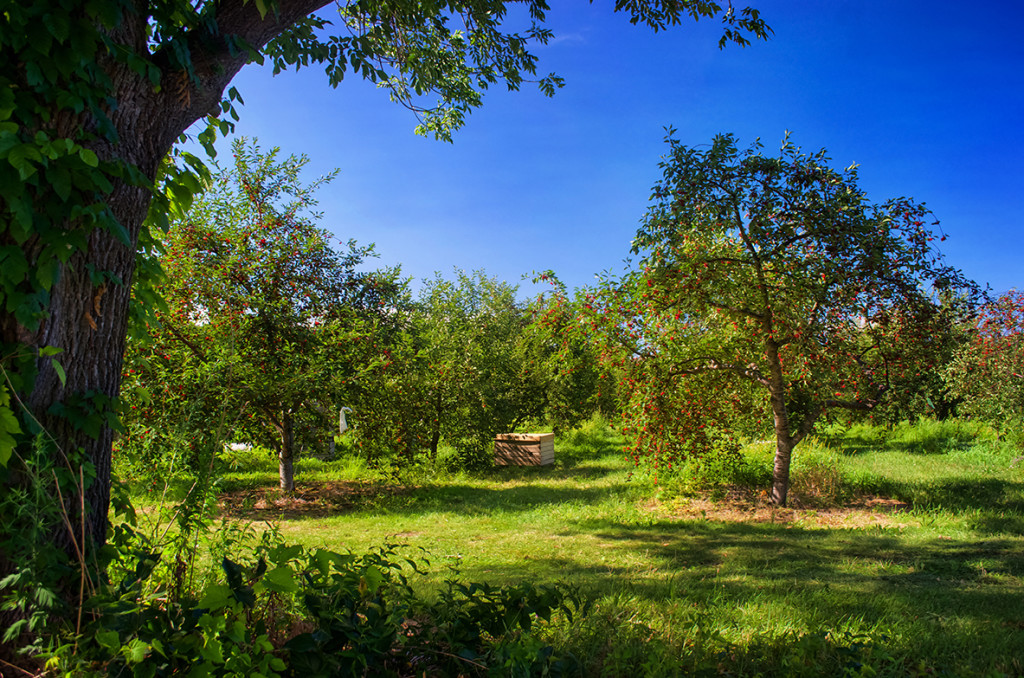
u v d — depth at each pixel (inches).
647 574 274.7
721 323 507.2
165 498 141.3
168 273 422.0
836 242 418.9
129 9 116.0
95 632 94.6
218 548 126.8
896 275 426.0
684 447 500.1
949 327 447.2
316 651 97.5
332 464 747.4
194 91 131.5
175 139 131.5
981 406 592.7
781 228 424.8
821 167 427.8
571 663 116.6
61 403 111.3
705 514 462.9
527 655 104.4
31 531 95.3
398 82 323.0
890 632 153.7
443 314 768.9
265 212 527.2
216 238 483.5
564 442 994.7
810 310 443.2
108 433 121.9
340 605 108.4
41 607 94.7
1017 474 540.1
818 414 484.1
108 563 115.6
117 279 118.0
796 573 275.0
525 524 434.6
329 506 516.7
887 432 825.5
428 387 634.8
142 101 121.1
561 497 547.5
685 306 457.1
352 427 547.2
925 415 797.9
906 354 446.6
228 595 95.9
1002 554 310.2
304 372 471.2
